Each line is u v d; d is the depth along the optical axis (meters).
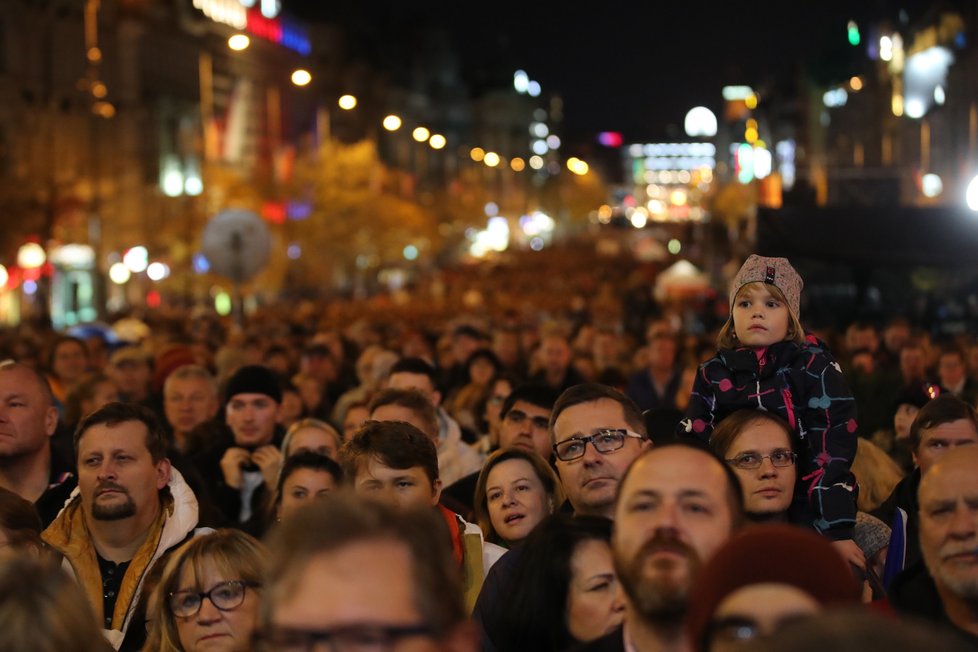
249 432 15.71
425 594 4.35
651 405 23.89
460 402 20.50
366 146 124.12
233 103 136.00
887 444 15.68
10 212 77.50
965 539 6.36
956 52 75.38
